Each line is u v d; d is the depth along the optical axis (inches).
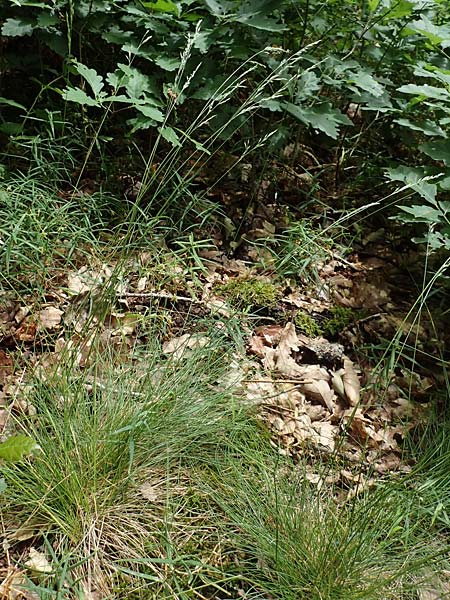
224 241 45.9
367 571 27.5
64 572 24.8
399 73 51.3
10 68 49.2
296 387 36.0
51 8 42.7
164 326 36.5
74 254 40.7
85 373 31.2
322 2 47.8
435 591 27.5
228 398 33.6
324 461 33.0
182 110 47.1
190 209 45.7
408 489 30.9
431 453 32.8
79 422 30.1
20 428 30.2
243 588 27.1
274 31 42.8
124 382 32.7
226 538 28.5
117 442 29.0
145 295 38.6
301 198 50.5
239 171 50.0
